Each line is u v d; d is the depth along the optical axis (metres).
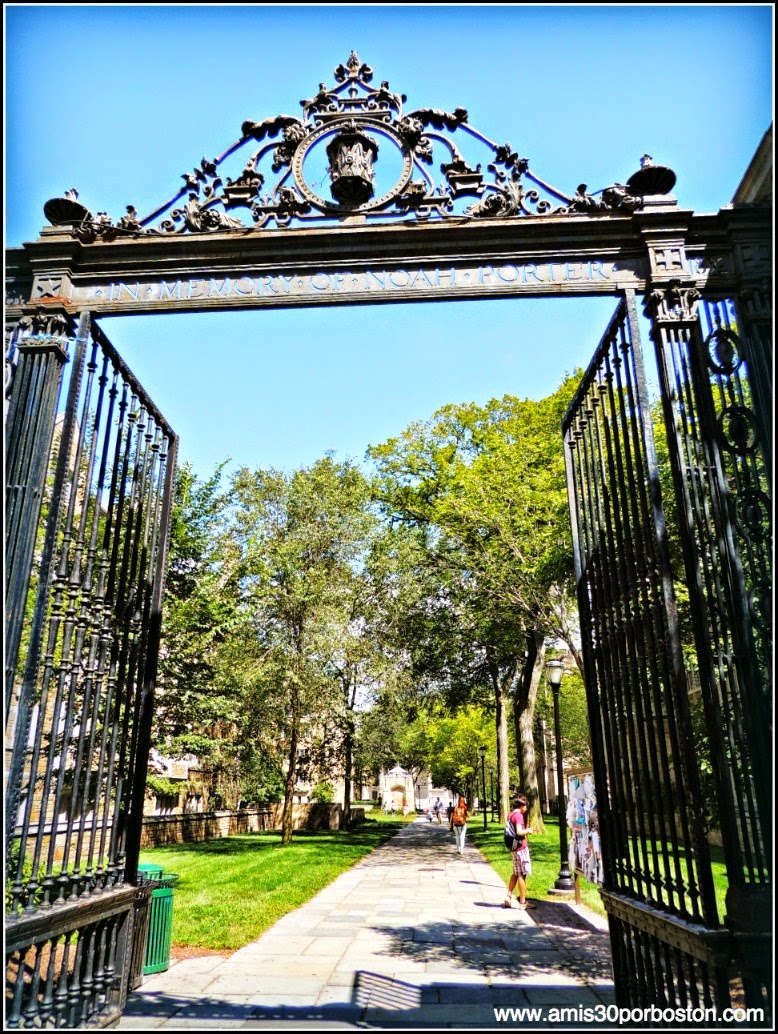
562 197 5.21
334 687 21.47
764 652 4.16
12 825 4.41
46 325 5.10
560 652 14.95
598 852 11.27
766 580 4.27
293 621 20.83
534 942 9.17
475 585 19.50
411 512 25.86
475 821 42.66
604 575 5.82
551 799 51.03
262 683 19.61
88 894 5.04
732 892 3.84
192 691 11.26
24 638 7.98
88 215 5.38
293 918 10.91
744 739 4.07
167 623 10.78
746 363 4.69
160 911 7.56
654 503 4.61
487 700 29.55
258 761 22.97
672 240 5.02
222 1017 5.82
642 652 4.91
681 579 9.00
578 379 17.23
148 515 6.57
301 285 5.24
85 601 5.28
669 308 4.87
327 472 22.83
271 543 20.61
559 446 16.52
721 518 4.41
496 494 15.49
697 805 4.05
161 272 5.30
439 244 5.16
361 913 11.43
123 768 5.86
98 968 5.20
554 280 5.09
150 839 22.23
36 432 4.86
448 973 7.54
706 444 4.57
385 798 74.38
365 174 5.25
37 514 4.73
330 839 26.36
